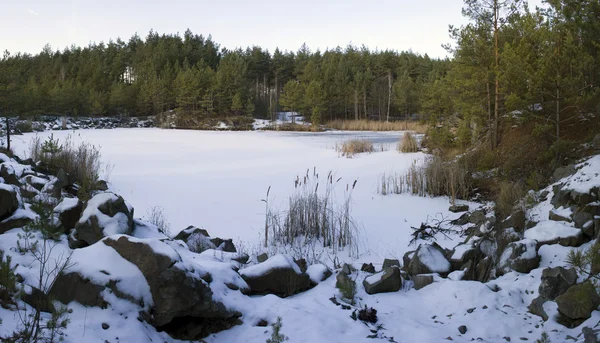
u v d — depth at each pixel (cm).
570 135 1301
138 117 5709
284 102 5884
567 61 1177
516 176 1262
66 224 668
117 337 402
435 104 2462
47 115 5009
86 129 4188
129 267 471
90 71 6569
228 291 543
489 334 493
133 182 1539
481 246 745
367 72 6506
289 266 634
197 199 1334
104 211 630
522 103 1294
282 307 536
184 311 462
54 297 449
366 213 1194
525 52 1418
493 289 614
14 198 642
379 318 536
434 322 537
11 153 1413
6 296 412
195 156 2259
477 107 1725
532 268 664
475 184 1395
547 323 511
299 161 2083
